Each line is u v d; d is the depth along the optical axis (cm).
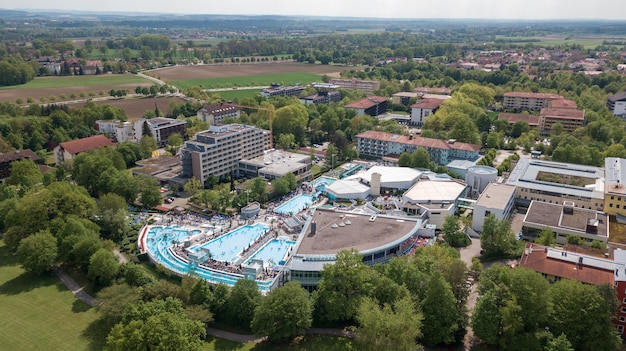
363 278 17250
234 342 16638
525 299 15225
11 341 16838
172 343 14100
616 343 14775
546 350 14488
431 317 15725
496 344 16088
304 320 16225
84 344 16650
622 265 17512
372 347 14588
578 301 15125
